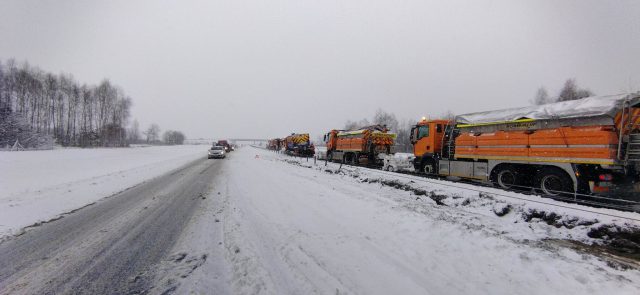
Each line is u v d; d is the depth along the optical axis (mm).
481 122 10367
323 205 7469
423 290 3293
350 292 3236
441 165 12164
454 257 4184
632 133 6715
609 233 5012
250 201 8000
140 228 5668
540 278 3539
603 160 6863
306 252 4355
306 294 3191
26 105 46906
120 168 18125
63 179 12539
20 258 4230
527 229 5578
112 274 3711
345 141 22656
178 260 4129
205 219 6262
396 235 5133
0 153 25422
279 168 18500
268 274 3656
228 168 18766
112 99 59375
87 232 5434
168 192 9750
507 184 9445
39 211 7070
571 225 5531
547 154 8055
